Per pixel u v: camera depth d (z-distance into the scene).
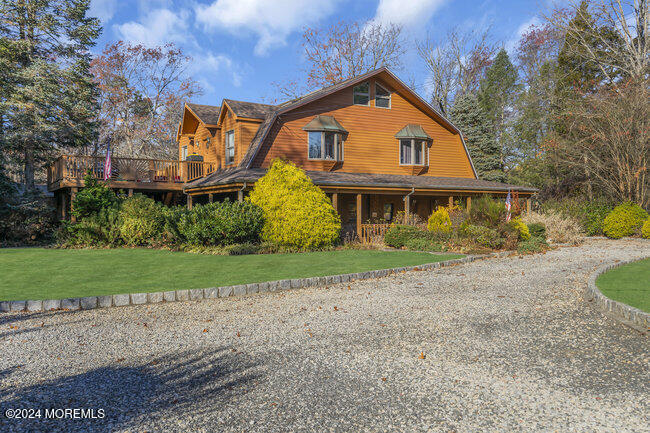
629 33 28.75
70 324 6.39
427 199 25.31
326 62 41.59
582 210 24.66
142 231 16.39
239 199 17.11
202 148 25.94
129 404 3.75
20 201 19.89
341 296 8.31
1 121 23.00
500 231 16.83
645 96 23.69
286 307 7.42
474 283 9.68
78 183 18.78
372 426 3.37
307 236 15.48
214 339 5.62
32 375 4.42
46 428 3.33
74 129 24.59
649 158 23.73
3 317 6.83
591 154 26.16
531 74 40.31
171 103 41.81
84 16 26.19
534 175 31.53
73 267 11.32
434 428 3.34
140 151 40.97
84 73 26.42
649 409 3.65
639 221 22.11
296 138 20.89
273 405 3.73
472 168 25.50
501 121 44.69
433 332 5.90
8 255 13.68
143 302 7.86
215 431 3.29
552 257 14.62
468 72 44.62
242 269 11.05
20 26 24.27
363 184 18.84
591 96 26.19
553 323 6.36
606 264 12.25
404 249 16.58
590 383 4.21
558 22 31.30
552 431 3.29
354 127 22.36
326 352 5.10
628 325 6.21
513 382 4.23
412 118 24.00
